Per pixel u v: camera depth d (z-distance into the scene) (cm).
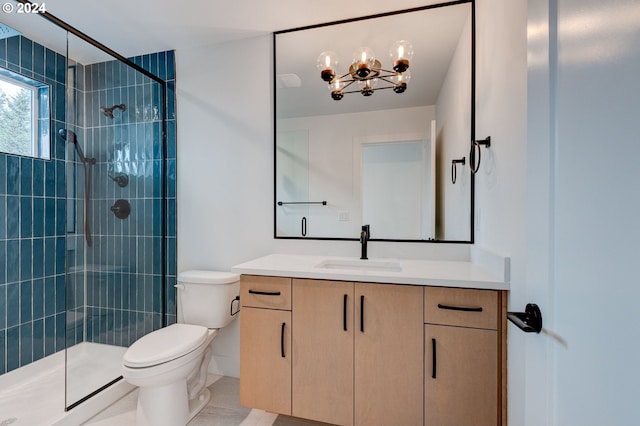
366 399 137
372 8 179
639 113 38
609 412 43
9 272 196
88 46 192
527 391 72
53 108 223
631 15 40
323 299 142
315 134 199
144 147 220
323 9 179
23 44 205
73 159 193
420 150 183
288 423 162
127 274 215
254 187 209
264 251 207
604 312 44
